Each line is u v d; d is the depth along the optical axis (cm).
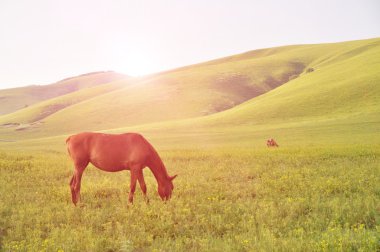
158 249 632
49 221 803
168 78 13512
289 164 1622
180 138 4750
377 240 593
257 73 14400
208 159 1923
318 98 6819
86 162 1019
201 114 9350
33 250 618
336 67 10075
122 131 6281
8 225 776
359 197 916
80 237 682
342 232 677
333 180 1152
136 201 960
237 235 682
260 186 1125
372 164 1504
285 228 715
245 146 3167
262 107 7188
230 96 11362
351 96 6431
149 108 9981
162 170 983
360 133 3766
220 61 19962
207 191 1058
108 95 12088
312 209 848
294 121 5753
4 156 1930
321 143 3080
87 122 9319
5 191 1069
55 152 3030
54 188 1123
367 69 8138
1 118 13138
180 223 765
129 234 706
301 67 15538
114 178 1348
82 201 987
